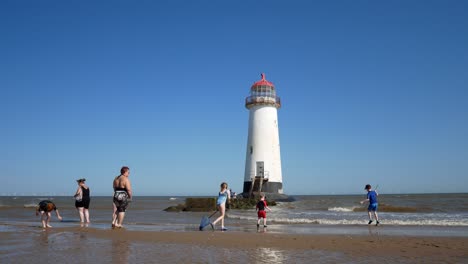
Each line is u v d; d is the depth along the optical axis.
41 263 7.47
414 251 9.23
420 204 47.50
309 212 27.08
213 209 34.81
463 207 37.62
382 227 16.12
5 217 23.98
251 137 44.75
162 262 7.70
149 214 29.11
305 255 8.66
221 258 8.20
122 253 8.64
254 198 40.62
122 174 13.62
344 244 10.16
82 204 16.08
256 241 10.59
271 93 44.94
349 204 41.69
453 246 9.94
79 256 8.22
